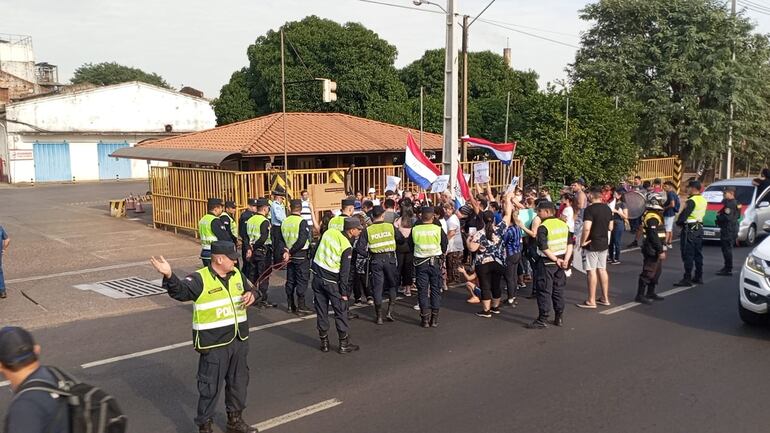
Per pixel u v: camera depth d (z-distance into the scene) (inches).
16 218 850.8
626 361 279.7
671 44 1098.1
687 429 209.5
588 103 908.0
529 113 928.3
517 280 446.3
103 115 1680.6
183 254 584.4
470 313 374.3
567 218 445.4
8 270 513.3
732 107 1112.8
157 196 742.5
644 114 1120.8
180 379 265.7
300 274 373.1
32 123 1567.4
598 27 1185.4
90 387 125.0
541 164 887.7
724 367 271.0
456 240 446.0
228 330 207.2
